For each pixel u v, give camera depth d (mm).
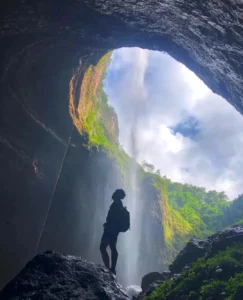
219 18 8055
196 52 11625
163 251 34000
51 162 24969
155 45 13961
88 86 27609
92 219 27375
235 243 8453
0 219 23328
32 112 22594
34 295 5961
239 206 42906
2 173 22688
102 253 8070
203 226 46594
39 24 14586
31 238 24719
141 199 34812
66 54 20281
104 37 14633
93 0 11211
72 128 25328
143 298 8797
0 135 21656
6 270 23703
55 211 25562
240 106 12633
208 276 7355
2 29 14883
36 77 21484
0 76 19312
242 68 9758
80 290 6160
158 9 10148
